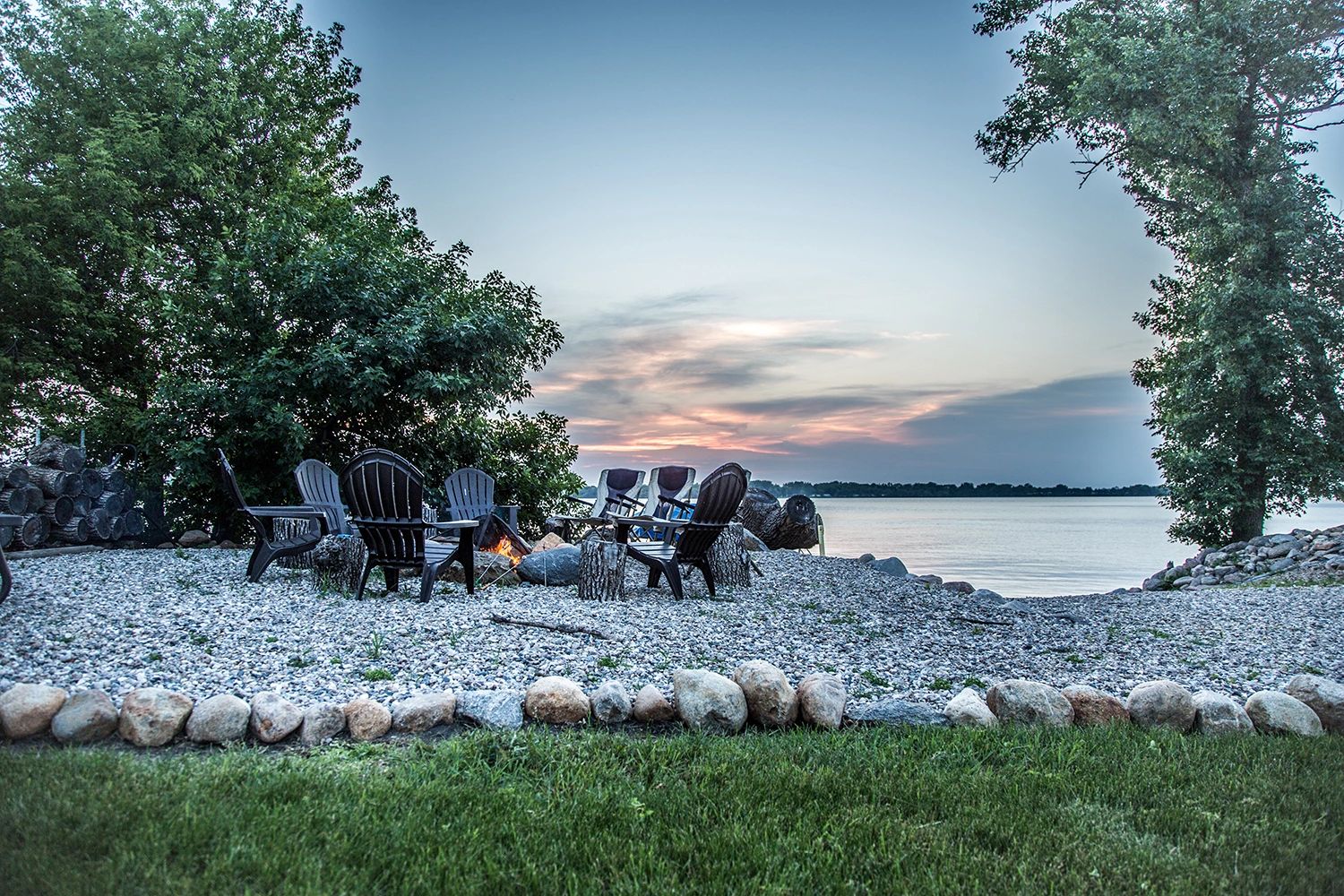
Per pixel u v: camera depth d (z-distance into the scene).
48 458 8.72
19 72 13.89
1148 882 2.27
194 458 9.61
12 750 2.92
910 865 2.35
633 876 2.25
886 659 4.94
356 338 10.19
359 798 2.60
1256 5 13.70
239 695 3.61
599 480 10.80
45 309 12.42
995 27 17.56
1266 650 5.77
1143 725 3.77
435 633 4.97
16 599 5.44
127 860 2.13
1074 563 18.16
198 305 10.66
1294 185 14.28
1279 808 2.78
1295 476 13.96
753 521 12.48
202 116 14.04
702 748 3.21
